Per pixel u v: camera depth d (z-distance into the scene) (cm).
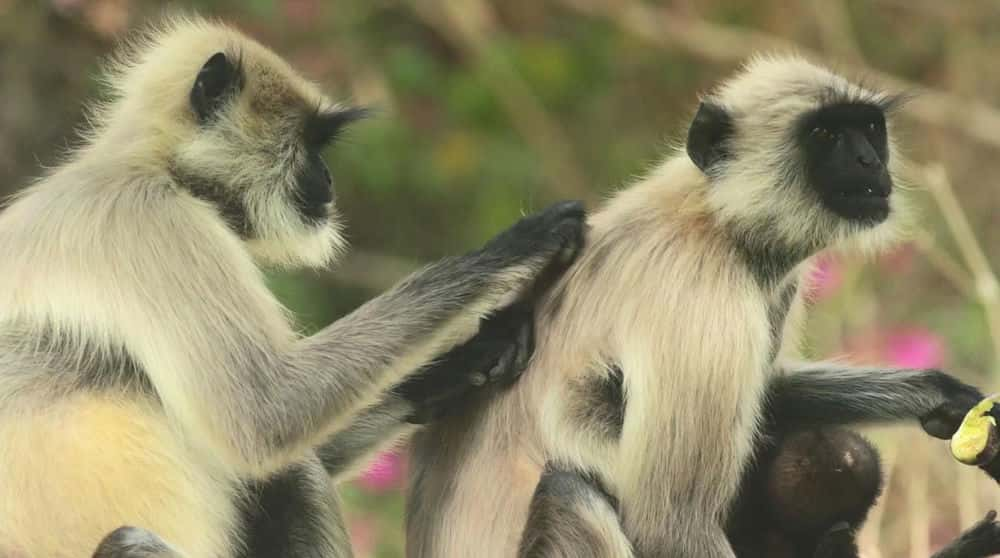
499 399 1177
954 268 1731
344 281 2403
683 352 1112
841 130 1195
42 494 1106
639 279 1142
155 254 1145
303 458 1234
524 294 1199
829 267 1833
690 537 1102
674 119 2614
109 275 1138
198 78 1227
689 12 2664
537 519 1108
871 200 1186
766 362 1156
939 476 1648
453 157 2456
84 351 1138
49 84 2155
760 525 1218
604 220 1194
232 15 2292
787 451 1202
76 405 1128
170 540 1122
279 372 1143
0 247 1167
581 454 1133
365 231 2488
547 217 1177
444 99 2511
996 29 2644
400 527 1823
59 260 1148
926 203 2355
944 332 2089
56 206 1170
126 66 1305
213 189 1229
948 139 2538
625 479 1114
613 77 2634
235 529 1184
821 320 1802
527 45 2611
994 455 1155
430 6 2541
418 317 1159
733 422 1113
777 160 1180
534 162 2483
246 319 1148
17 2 2147
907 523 1545
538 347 1170
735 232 1162
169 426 1144
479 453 1171
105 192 1170
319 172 1273
